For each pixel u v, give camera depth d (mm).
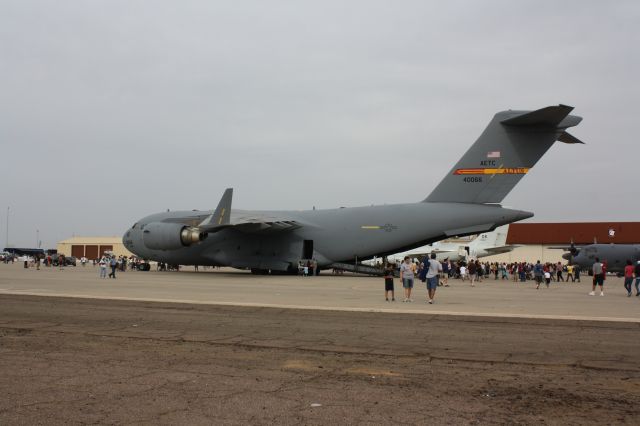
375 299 17781
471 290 24094
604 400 6109
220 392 6328
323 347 9258
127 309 14008
